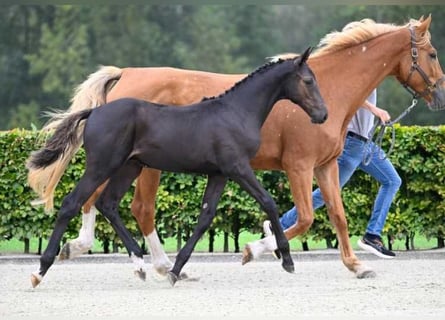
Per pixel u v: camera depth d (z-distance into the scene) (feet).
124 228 40.40
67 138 38.60
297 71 38.93
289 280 41.57
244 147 38.42
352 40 42.42
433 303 35.04
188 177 49.80
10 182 49.24
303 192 40.91
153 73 42.52
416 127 50.44
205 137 38.04
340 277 42.50
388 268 45.57
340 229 42.32
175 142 37.91
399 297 36.45
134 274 40.98
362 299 35.99
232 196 49.73
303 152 40.88
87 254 50.01
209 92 42.01
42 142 48.96
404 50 42.78
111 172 37.73
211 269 45.85
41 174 39.04
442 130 50.44
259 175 50.08
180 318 31.71
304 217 40.81
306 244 51.85
